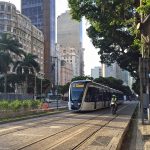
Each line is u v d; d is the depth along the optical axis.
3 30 189.25
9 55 100.94
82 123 30.06
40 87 158.12
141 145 17.59
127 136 22.36
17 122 32.12
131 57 57.78
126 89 196.50
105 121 32.59
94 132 22.61
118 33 44.69
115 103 44.88
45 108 55.25
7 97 53.66
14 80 130.12
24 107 43.28
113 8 31.84
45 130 23.78
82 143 17.31
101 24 38.41
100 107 58.91
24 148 15.52
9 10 191.75
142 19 19.62
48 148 15.56
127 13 31.33
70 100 50.62
